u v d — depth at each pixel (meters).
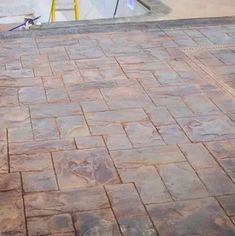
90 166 3.21
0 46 5.52
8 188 2.95
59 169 3.16
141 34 6.07
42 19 10.55
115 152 3.39
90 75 4.73
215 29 6.33
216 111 4.05
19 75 4.70
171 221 2.69
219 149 3.46
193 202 2.86
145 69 4.92
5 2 11.09
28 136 3.57
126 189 2.97
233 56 5.34
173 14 7.43
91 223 2.65
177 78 4.71
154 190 2.96
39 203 2.81
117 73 4.80
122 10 9.12
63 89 4.39
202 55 5.37
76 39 5.83
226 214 2.76
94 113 3.95
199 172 3.17
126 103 4.15
